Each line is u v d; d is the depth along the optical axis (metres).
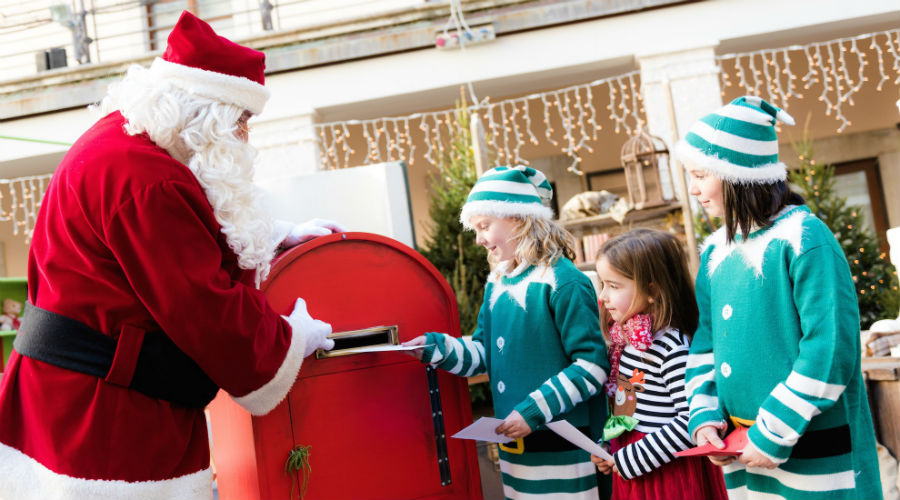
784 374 1.36
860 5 5.69
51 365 1.31
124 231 1.29
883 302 5.36
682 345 1.67
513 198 1.79
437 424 1.76
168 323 1.30
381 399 1.70
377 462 1.68
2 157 6.32
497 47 6.04
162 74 1.41
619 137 7.84
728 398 1.46
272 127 6.18
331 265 1.69
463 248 5.53
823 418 1.34
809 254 1.34
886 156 7.77
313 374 1.64
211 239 1.35
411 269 1.79
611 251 1.74
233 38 6.16
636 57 5.89
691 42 5.82
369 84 6.14
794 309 1.37
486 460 3.93
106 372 1.31
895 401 2.52
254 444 1.56
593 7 5.88
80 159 1.35
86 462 1.28
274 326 1.42
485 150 4.45
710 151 1.44
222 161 1.41
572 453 1.72
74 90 6.34
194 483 1.40
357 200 2.30
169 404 1.36
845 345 1.29
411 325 1.77
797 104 7.84
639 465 1.61
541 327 1.74
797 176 5.92
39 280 1.40
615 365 1.78
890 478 2.47
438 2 6.00
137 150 1.33
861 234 5.70
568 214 5.11
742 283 1.44
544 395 1.63
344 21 6.09
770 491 1.41
